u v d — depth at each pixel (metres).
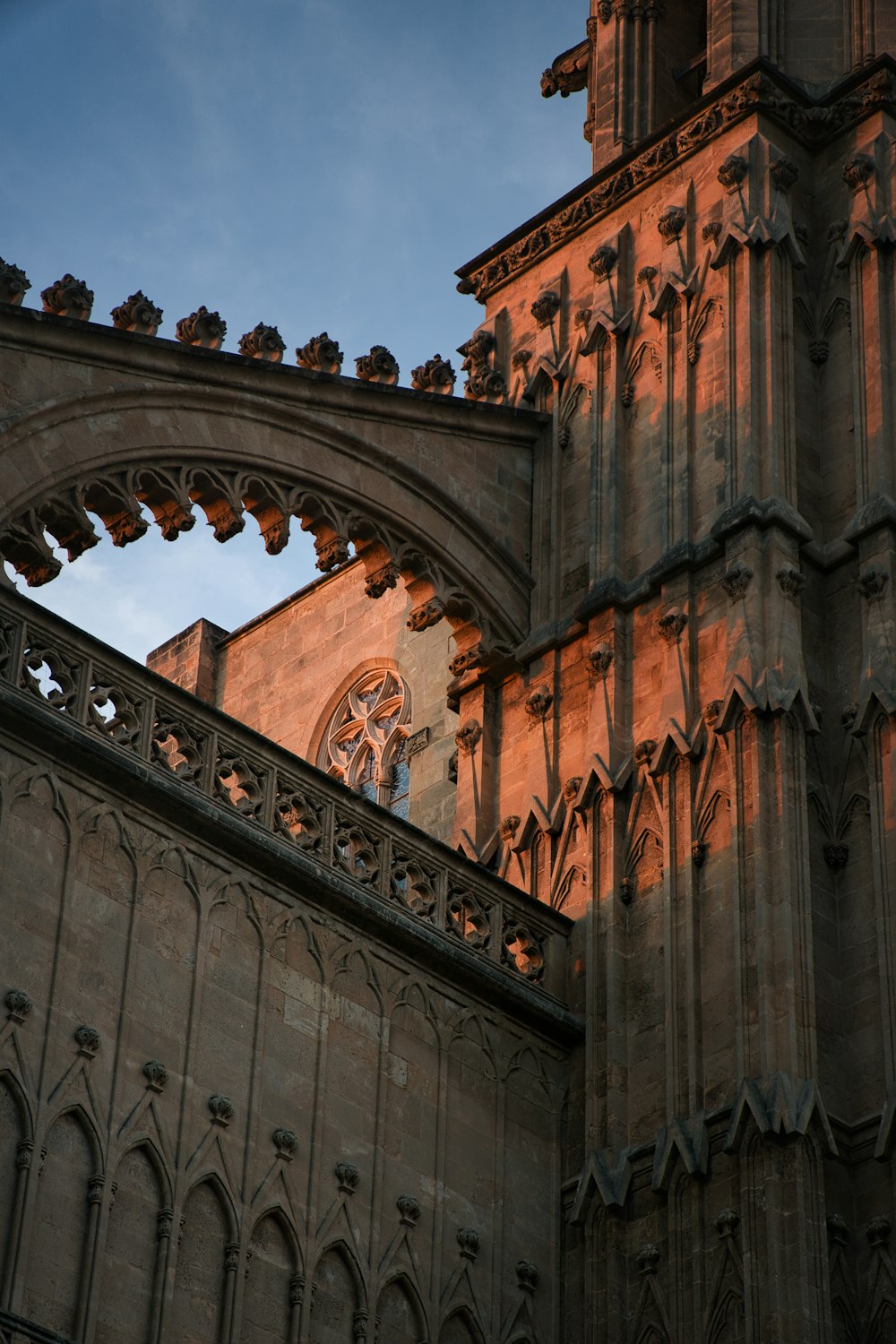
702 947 37.66
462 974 37.72
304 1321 33.56
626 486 42.62
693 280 42.91
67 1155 32.03
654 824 39.19
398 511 42.19
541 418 44.53
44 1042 32.34
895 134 43.03
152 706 35.19
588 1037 38.41
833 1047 36.56
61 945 33.03
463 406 43.53
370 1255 34.84
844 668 39.16
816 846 37.88
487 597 42.97
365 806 37.56
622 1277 36.28
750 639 38.84
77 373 37.72
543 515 43.81
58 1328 31.03
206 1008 34.34
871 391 40.91
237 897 35.41
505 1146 37.34
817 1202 34.94
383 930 36.91
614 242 44.53
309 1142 34.78
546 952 39.22
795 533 39.88
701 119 43.97
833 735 38.75
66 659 34.38
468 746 42.72
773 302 41.78
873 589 39.16
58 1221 31.56
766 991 36.31
